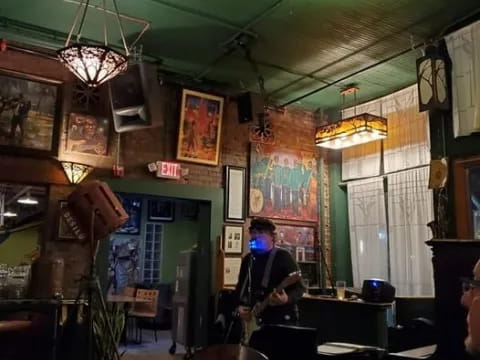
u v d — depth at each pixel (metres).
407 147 5.91
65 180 5.03
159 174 5.57
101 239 4.53
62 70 5.12
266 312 3.25
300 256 6.60
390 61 5.35
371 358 2.69
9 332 3.23
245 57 5.31
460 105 4.47
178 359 5.98
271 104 6.68
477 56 4.36
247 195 6.31
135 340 7.52
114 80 4.53
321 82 6.00
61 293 4.00
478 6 4.23
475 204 4.35
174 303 6.52
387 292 4.55
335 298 4.99
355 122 5.38
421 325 4.66
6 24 4.57
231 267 5.96
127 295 8.02
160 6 4.23
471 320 1.15
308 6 4.21
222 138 6.16
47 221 4.92
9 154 4.77
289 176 6.71
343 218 6.88
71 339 3.64
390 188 6.09
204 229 6.07
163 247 10.00
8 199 6.36
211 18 4.44
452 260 2.37
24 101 4.87
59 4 4.22
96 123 5.29
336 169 6.98
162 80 5.79
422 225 5.63
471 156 4.43
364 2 4.14
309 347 2.39
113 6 4.21
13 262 6.00
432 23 4.53
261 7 4.25
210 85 6.14
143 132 5.62
